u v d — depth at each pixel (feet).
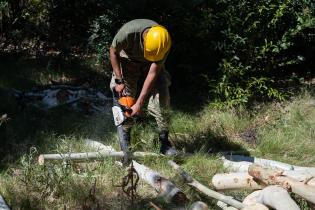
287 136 22.62
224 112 25.26
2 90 26.91
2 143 21.25
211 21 26.30
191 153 21.20
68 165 18.21
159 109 19.95
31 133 22.30
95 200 16.98
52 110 25.09
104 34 27.63
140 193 17.66
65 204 16.80
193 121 24.45
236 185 16.94
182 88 28.14
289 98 26.50
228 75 25.82
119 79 19.02
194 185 17.25
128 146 19.67
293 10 26.35
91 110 25.40
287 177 15.65
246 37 26.14
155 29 17.56
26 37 34.60
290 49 28.27
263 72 26.89
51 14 34.86
